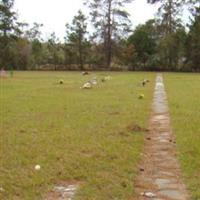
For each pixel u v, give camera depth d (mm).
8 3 62969
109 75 45750
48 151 9414
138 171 8062
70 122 13305
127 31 67438
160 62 64750
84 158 8859
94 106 17422
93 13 71938
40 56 67125
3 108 16562
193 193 6895
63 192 6887
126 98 20750
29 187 7070
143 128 12375
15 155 9055
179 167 8367
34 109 16328
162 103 18984
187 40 62500
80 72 55406
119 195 6754
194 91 25234
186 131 11984
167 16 65125
